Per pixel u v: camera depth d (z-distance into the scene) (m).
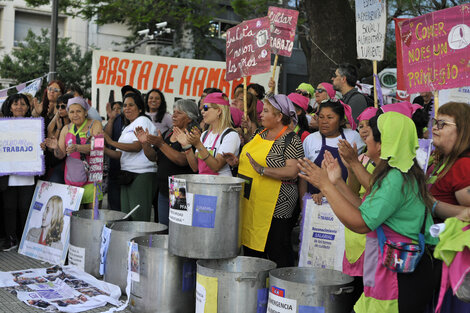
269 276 3.91
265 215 4.42
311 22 10.24
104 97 9.77
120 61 9.75
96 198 5.70
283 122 4.47
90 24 31.30
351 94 5.88
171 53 26.25
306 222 4.49
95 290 4.97
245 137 5.65
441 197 3.22
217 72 9.55
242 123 5.73
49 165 6.74
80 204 6.14
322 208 4.43
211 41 25.72
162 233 5.03
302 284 3.59
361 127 3.86
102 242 5.10
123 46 32.12
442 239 2.68
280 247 4.48
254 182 4.45
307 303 3.59
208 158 4.63
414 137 2.93
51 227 6.23
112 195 6.96
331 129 4.71
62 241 6.04
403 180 2.86
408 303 2.93
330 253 4.37
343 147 3.53
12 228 6.70
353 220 2.85
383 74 12.26
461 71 4.15
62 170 6.64
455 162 3.17
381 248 2.95
